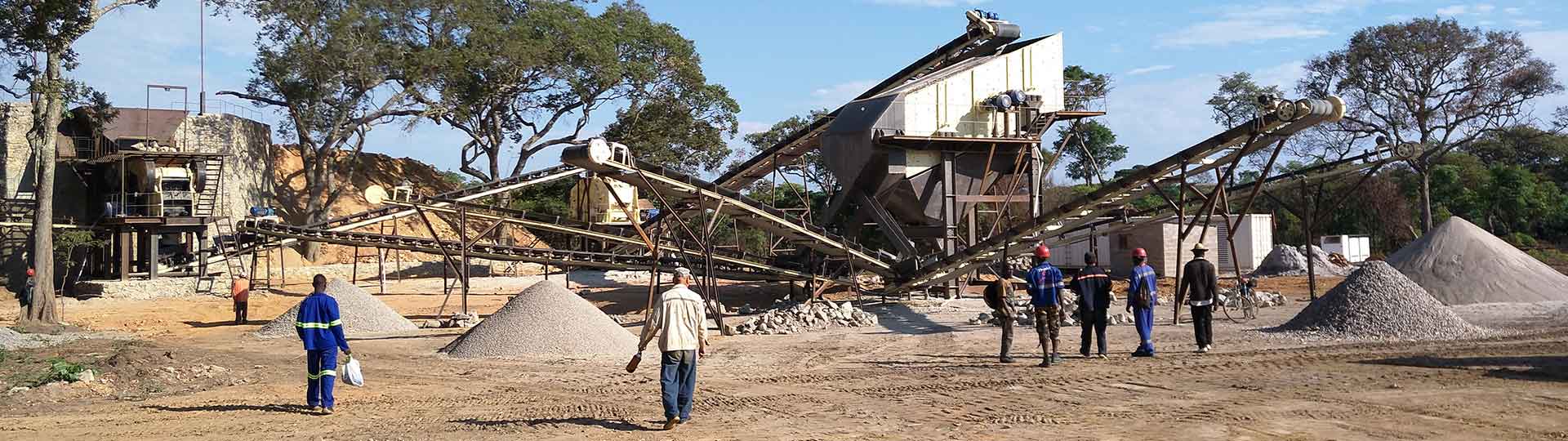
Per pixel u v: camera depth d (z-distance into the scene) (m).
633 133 61.41
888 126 30.14
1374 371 12.21
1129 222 30.23
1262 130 19.81
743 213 26.27
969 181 31.75
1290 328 17.27
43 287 26.64
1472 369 11.92
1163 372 13.01
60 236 38.81
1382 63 64.12
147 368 15.23
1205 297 15.20
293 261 49.56
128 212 40.75
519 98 59.34
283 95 50.62
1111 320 20.69
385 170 67.06
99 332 25.58
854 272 30.56
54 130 27.48
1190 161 21.23
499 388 14.11
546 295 19.56
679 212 30.06
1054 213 23.91
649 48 60.97
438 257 55.16
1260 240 45.00
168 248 44.88
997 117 31.72
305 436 10.24
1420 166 62.97
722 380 14.34
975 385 12.66
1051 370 13.87
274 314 32.00
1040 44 32.44
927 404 11.27
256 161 52.78
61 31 26.89
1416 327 15.97
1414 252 24.53
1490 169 67.62
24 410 12.27
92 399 13.21
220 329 26.73
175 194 41.00
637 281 48.25
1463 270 23.05
